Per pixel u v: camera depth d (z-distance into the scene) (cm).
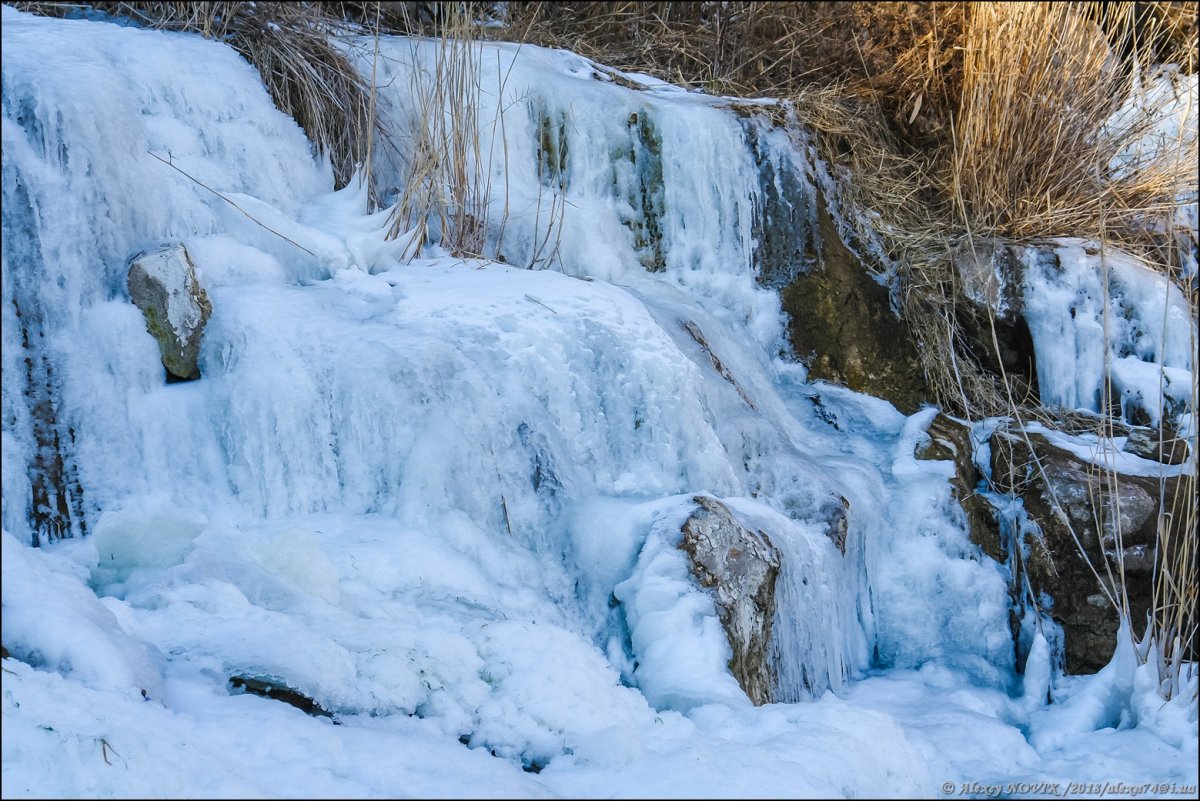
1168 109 985
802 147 832
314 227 666
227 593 448
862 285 817
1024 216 859
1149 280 834
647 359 616
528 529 559
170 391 551
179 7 746
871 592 681
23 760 332
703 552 533
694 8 1046
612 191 810
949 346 810
